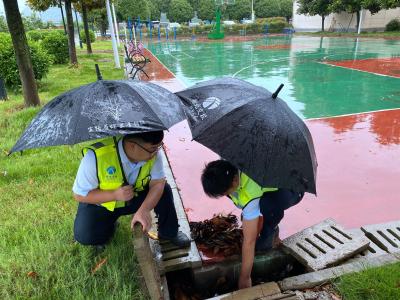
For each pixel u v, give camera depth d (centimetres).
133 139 201
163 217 260
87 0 1617
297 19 4231
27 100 725
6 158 461
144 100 199
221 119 219
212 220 306
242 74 1259
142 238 194
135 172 221
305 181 208
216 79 267
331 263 251
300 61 1572
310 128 599
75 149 490
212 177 226
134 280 243
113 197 217
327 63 1477
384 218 343
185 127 611
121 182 219
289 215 350
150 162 225
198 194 391
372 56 1675
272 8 5119
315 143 525
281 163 206
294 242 273
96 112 189
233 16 5259
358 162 458
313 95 880
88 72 1242
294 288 229
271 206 252
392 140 535
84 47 2725
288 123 219
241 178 228
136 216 208
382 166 446
